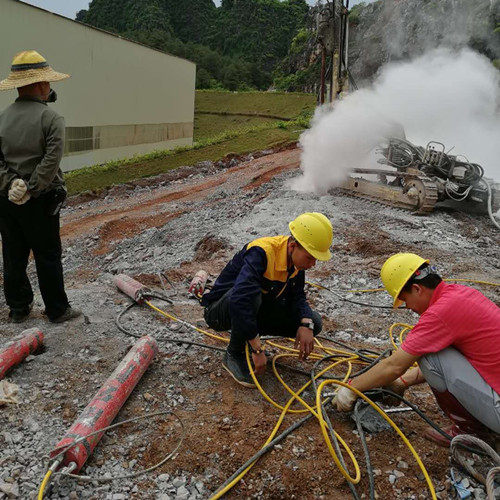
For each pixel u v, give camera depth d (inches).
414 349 108.7
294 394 132.6
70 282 347.6
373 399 130.6
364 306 220.4
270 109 2066.9
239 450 116.4
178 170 821.9
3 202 159.6
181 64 1414.9
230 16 4621.1
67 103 911.7
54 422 124.2
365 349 168.7
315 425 125.8
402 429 126.5
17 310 175.8
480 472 111.7
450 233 343.6
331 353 161.9
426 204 372.2
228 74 3506.4
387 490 108.3
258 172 706.8
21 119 154.3
